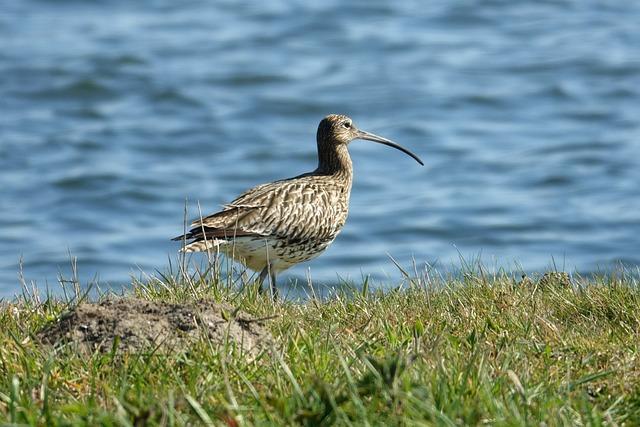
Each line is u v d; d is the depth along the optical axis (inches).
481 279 383.6
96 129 1141.1
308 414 241.8
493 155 1065.5
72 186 997.8
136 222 924.0
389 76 1269.7
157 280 380.2
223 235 444.8
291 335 304.3
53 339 298.8
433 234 874.1
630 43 1336.1
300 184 474.9
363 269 751.7
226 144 1112.8
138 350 285.7
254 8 1512.1
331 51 1353.3
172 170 1041.5
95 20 1477.6
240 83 1256.2
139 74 1273.4
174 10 1523.1
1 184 1004.6
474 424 245.3
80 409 253.0
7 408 258.2
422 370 271.0
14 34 1406.3
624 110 1159.0
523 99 1195.9
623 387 274.8
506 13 1462.8
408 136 1118.4
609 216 893.8
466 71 1274.6
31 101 1207.6
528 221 894.4
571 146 1075.9
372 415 245.0
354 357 286.4
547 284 376.5
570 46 1333.7
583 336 318.3
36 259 813.9
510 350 298.7
